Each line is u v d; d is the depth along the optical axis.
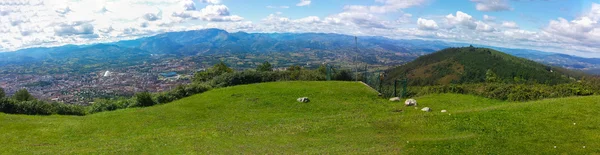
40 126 30.78
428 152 19.59
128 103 44.62
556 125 23.05
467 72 107.44
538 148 19.48
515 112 26.56
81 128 30.41
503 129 23.05
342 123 28.06
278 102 41.22
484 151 19.36
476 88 49.84
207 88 51.84
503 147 19.88
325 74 66.81
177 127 30.52
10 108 37.25
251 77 59.72
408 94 51.56
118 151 22.61
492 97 45.44
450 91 51.22
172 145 23.88
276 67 153.12
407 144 21.25
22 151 23.08
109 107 42.78
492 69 103.06
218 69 70.81
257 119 33.50
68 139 27.03
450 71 114.00
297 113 36.50
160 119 33.78
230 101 41.91
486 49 129.00
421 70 126.81
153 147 23.47
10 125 30.45
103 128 30.53
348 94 45.97
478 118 25.75
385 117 29.64
